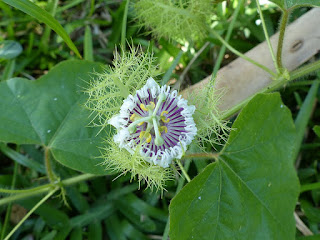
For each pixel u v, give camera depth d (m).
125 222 0.16
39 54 0.19
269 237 0.12
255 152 0.12
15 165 0.16
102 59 0.19
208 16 0.15
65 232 0.16
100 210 0.16
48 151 0.14
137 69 0.12
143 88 0.11
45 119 0.14
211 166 0.12
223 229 0.12
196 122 0.12
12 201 0.15
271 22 0.18
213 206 0.12
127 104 0.11
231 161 0.12
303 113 0.16
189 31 0.16
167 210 0.16
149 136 0.11
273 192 0.12
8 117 0.14
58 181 0.14
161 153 0.11
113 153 0.11
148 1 0.15
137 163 0.11
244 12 0.18
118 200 0.17
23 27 0.19
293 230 0.12
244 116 0.12
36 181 0.17
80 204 0.16
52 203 0.17
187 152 0.12
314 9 0.16
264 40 0.18
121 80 0.12
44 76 0.14
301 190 0.15
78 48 0.20
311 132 0.18
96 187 0.17
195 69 0.18
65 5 0.20
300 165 0.18
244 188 0.12
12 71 0.17
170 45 0.17
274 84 0.14
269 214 0.12
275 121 0.12
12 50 0.17
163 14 0.15
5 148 0.16
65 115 0.14
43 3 0.19
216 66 0.16
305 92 0.18
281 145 0.12
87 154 0.14
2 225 0.16
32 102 0.14
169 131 0.11
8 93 0.14
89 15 0.20
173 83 0.18
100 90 0.12
